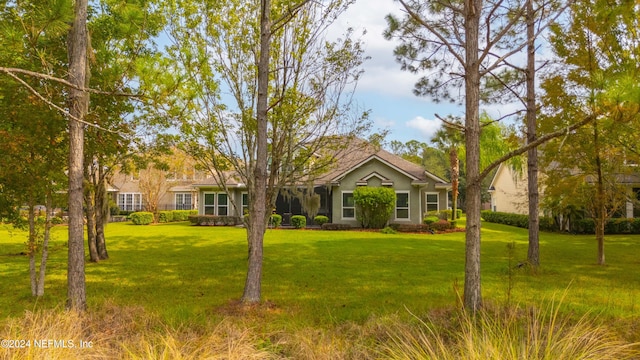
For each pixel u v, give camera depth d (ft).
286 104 30.68
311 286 29.60
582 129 33.09
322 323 19.90
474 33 20.29
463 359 11.47
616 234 72.95
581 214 73.92
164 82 15.97
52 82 22.67
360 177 86.17
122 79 18.11
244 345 13.38
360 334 16.34
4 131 21.25
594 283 29.84
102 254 44.11
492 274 33.58
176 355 12.23
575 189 38.81
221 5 31.55
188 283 31.27
